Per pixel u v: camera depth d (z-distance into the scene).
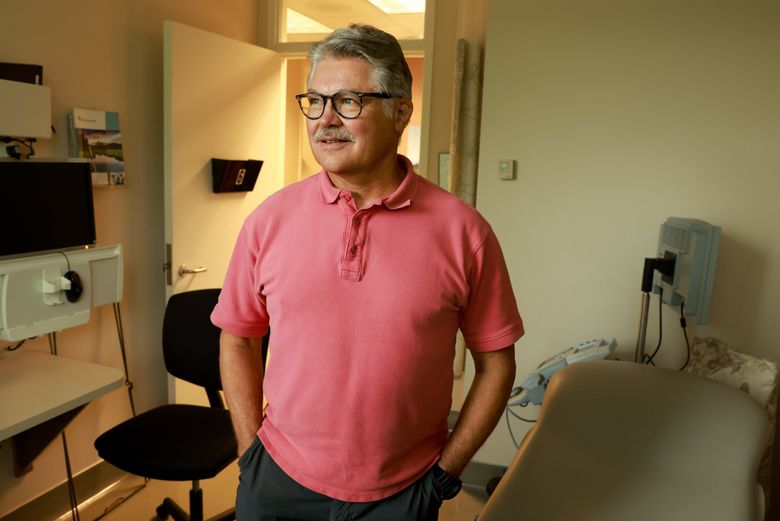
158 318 3.03
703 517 1.59
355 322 1.11
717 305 2.47
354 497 1.15
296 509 1.20
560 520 1.61
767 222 2.39
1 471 2.29
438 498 1.21
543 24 2.53
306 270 1.14
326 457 1.14
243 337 1.37
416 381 1.12
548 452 1.83
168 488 2.75
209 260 3.09
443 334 1.15
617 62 2.47
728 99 2.38
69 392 1.94
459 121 3.14
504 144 2.63
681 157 2.45
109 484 2.75
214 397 2.43
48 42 2.36
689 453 1.77
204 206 3.02
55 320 2.12
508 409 2.77
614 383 2.00
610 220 2.55
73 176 2.32
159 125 2.95
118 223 2.75
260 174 3.41
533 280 2.67
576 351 2.45
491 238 1.21
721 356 2.20
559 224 2.61
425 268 1.12
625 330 2.60
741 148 2.39
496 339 1.23
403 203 1.14
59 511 2.52
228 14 3.39
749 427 1.77
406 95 1.15
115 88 2.69
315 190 1.21
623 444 1.83
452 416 3.18
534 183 2.62
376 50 1.09
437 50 3.38
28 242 2.15
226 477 2.87
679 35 2.40
